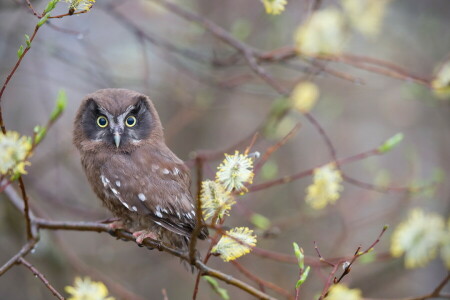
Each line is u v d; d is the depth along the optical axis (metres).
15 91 15.97
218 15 16.22
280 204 16.58
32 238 7.66
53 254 12.58
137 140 8.86
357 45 16.12
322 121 17.56
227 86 12.27
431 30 14.86
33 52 13.66
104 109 8.82
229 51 12.75
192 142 17.53
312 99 9.88
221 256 6.07
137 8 14.48
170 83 14.38
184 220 8.33
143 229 8.53
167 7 10.76
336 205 13.45
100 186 8.64
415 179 11.23
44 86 16.00
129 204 8.30
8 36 13.48
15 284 14.77
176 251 7.62
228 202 5.98
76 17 14.48
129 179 8.39
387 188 10.20
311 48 9.83
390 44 15.97
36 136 6.18
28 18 13.64
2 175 6.03
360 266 15.88
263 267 15.25
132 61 13.98
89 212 12.25
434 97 12.76
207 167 9.98
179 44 12.77
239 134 18.41
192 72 12.76
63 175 15.91
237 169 5.93
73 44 15.05
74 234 15.98
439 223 7.87
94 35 15.81
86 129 8.95
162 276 16.27
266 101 16.59
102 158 8.66
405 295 15.73
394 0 15.01
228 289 15.32
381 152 9.02
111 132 8.69
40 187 12.80
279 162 17.02
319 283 15.03
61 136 14.91
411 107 17.03
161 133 9.30
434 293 7.12
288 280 15.55
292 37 14.58
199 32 12.75
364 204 14.87
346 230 12.76
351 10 10.01
